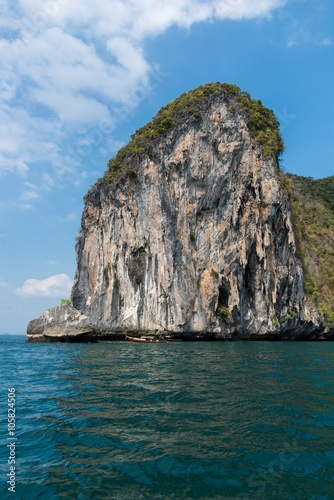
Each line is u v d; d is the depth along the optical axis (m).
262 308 46.91
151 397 9.48
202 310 43.91
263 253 47.06
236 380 12.20
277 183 48.12
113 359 19.47
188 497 4.49
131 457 5.63
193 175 46.44
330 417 7.75
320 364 17.56
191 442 6.24
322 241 68.00
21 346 30.70
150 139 48.69
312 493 4.64
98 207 54.56
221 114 49.88
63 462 5.48
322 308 54.97
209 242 46.47
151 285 44.78
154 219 45.66
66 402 9.04
